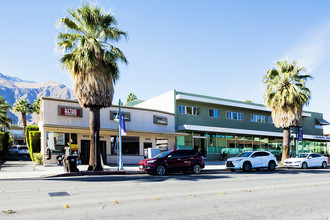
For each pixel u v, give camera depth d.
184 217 6.84
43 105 24.22
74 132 25.55
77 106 25.97
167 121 33.03
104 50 19.86
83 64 18.34
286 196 9.97
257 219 6.73
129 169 21.45
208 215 7.06
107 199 9.07
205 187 12.09
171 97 34.66
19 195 9.83
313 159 26.69
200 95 36.81
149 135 31.03
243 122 40.47
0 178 15.48
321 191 11.21
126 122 29.30
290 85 27.05
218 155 36.81
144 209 7.66
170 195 9.92
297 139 32.66
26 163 28.38
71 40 19.41
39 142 29.95
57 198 9.23
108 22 20.20
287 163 26.33
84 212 7.26
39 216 6.82
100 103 19.31
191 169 19.78
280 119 27.86
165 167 18.77
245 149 39.78
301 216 7.07
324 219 6.81
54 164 24.05
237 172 21.45
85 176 17.48
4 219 6.53
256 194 10.34
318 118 50.78
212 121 37.28
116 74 20.30
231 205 8.30
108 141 28.11
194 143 35.03
